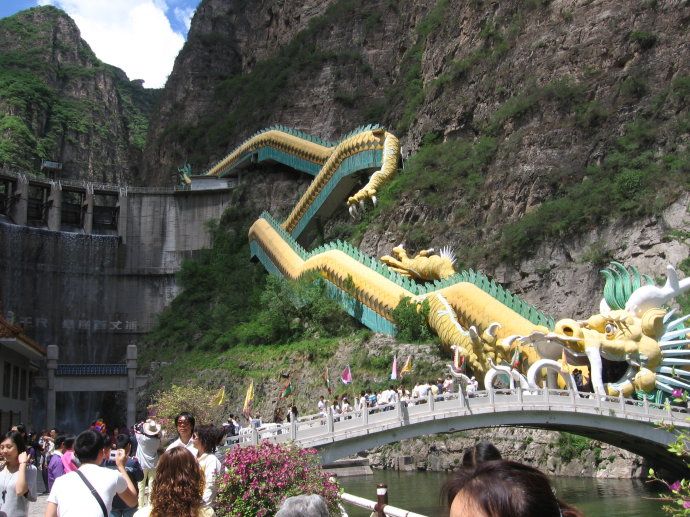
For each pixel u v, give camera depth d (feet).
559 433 131.85
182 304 269.23
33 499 41.47
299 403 175.73
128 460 47.37
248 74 368.48
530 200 183.11
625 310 115.44
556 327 118.11
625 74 184.65
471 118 221.46
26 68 485.56
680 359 112.06
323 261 198.90
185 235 297.12
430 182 209.97
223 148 336.70
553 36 206.08
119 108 520.01
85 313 277.23
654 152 167.53
